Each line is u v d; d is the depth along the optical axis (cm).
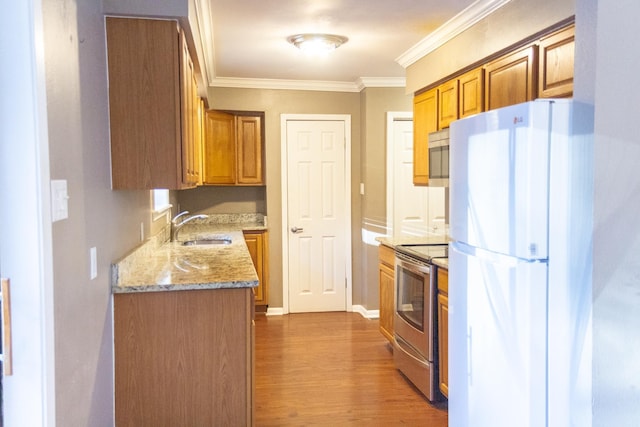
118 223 237
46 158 142
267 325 490
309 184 532
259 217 552
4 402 139
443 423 287
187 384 232
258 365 381
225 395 235
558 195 175
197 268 268
